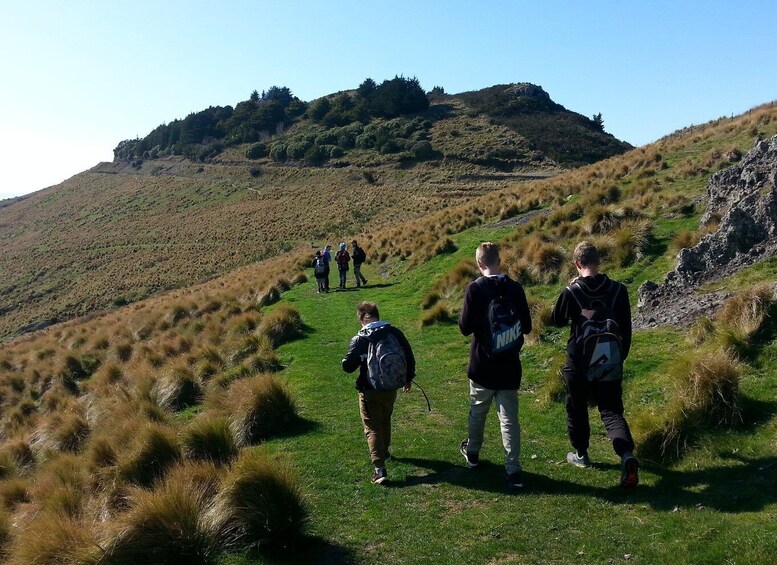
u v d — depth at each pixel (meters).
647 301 9.48
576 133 95.50
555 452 5.95
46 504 5.99
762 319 6.82
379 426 5.68
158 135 145.75
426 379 9.16
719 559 3.66
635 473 4.57
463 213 24.92
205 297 22.55
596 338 4.73
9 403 16.22
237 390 8.21
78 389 15.29
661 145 25.05
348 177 89.94
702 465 5.02
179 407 10.29
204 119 143.25
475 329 5.12
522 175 77.50
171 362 12.64
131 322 21.25
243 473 4.78
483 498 5.05
